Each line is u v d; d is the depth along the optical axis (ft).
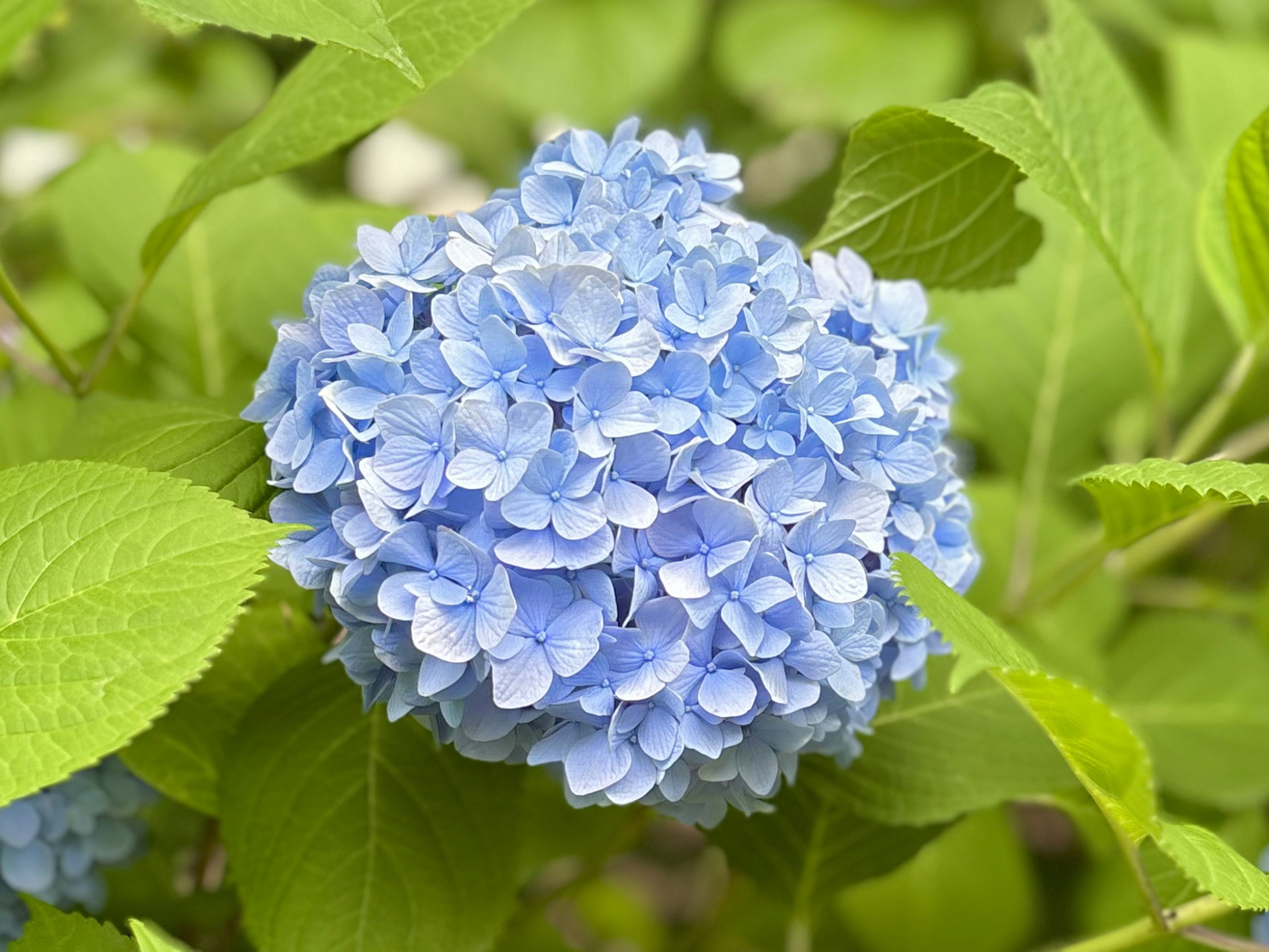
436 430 2.47
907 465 2.60
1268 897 2.47
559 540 2.45
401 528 2.45
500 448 2.44
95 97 4.70
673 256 2.58
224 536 2.43
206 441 2.66
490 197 2.68
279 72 5.41
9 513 2.45
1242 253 3.09
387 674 2.56
